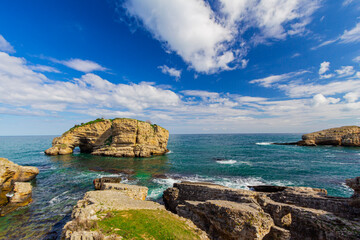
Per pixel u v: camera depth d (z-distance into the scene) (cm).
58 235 1717
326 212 1452
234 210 1391
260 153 7819
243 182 3553
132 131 7419
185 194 2362
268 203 1695
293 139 17788
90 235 941
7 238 1666
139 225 1216
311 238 1402
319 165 5141
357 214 1438
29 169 3456
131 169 4803
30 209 2283
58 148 7481
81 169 4716
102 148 7475
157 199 2736
